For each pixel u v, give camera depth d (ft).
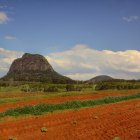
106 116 87.71
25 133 67.72
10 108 113.39
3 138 63.36
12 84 327.67
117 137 57.52
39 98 165.78
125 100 151.64
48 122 81.15
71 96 174.70
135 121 76.95
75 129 69.41
